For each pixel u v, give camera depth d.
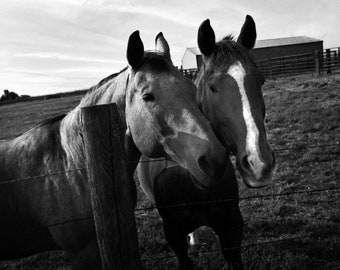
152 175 3.52
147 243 4.20
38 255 4.15
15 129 16.28
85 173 2.38
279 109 11.59
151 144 2.39
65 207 2.41
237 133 2.24
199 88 2.71
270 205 5.07
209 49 2.63
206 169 2.13
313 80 17.16
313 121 9.43
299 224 4.49
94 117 1.77
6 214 2.52
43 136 2.58
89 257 2.45
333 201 5.04
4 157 2.59
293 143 7.95
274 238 4.20
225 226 3.10
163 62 2.38
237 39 2.83
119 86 2.60
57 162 2.49
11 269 3.96
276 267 3.50
